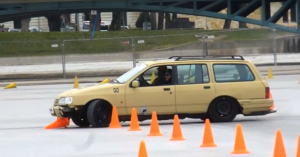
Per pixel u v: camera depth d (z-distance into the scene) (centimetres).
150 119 4081
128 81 3872
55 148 3145
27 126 4153
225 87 3909
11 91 7669
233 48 15288
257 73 3984
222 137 3353
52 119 4541
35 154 2983
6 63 13488
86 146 3180
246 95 3928
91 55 13625
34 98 6438
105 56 13575
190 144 3148
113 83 3931
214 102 3909
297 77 8394
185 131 3650
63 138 3488
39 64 12912
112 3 13225
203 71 3919
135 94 3844
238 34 16075
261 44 15775
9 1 13050
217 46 15200
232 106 3934
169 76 3894
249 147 3027
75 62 12531
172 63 3912
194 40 14988
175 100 3856
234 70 3959
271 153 2842
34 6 13238
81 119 4069
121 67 11550
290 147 3009
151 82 3894
